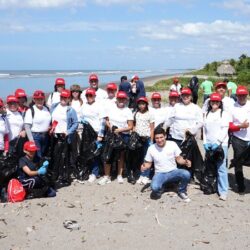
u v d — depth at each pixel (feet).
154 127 28.45
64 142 27.27
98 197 25.12
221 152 25.05
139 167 28.76
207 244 18.80
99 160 28.94
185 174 24.54
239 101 25.62
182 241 19.06
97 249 18.22
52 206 23.26
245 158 25.57
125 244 18.70
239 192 26.18
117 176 29.32
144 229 20.35
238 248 18.44
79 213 22.38
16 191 23.91
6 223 20.77
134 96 48.96
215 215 22.35
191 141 26.91
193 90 64.03
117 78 277.23
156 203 24.07
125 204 23.88
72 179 28.94
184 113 27.07
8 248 18.26
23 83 165.37
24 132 26.37
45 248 18.29
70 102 29.73
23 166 24.48
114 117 28.04
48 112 27.04
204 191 26.03
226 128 25.22
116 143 27.45
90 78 31.04
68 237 19.39
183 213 22.54
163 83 155.74
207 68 282.36
